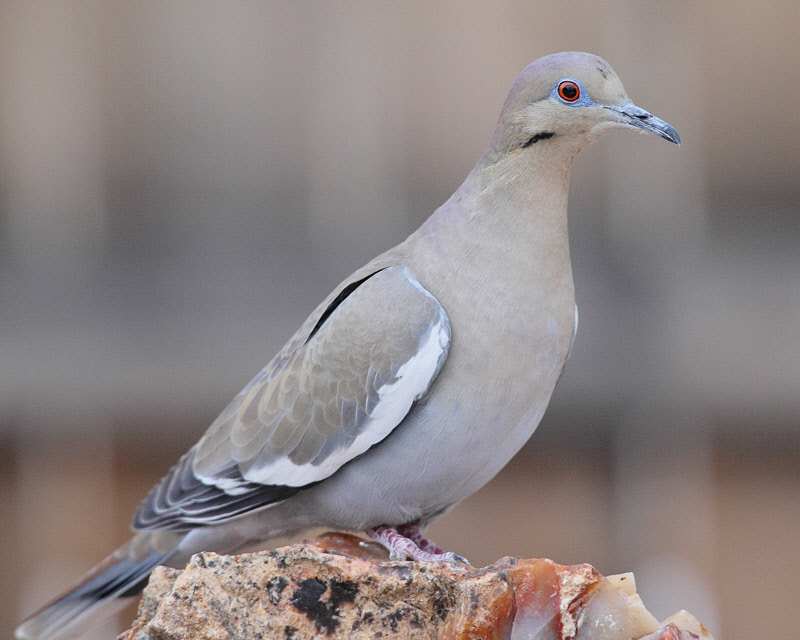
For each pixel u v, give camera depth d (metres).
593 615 5.58
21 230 15.70
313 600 5.41
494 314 6.29
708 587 12.90
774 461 12.97
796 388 12.93
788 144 14.98
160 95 15.88
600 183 15.23
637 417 12.98
